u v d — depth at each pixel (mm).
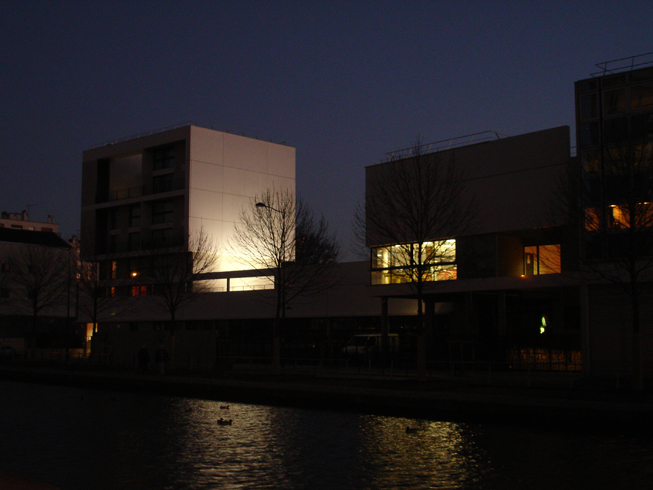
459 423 20500
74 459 15602
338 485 13062
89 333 70750
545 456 15461
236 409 24922
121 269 69438
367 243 39844
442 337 38031
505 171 36062
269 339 47594
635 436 17922
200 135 67188
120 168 75250
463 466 14562
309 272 47906
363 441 17656
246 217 65688
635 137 27031
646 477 13453
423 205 31250
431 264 31000
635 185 24609
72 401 28406
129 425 20953
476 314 42219
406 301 44844
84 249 67938
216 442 17750
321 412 23562
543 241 39281
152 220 70188
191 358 43781
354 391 24375
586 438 17719
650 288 29234
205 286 60031
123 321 66750
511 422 20172
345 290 48219
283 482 13320
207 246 62938
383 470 14297
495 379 28578
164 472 14219
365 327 47688
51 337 70125
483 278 36094
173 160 69688
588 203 26391
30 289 66000
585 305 31156
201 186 66688
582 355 31047
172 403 27359
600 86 30812
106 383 34906
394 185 34906
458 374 32000
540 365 33656
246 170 70625
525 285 34250
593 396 21672
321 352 42531
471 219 34844
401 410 22547
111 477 13766
